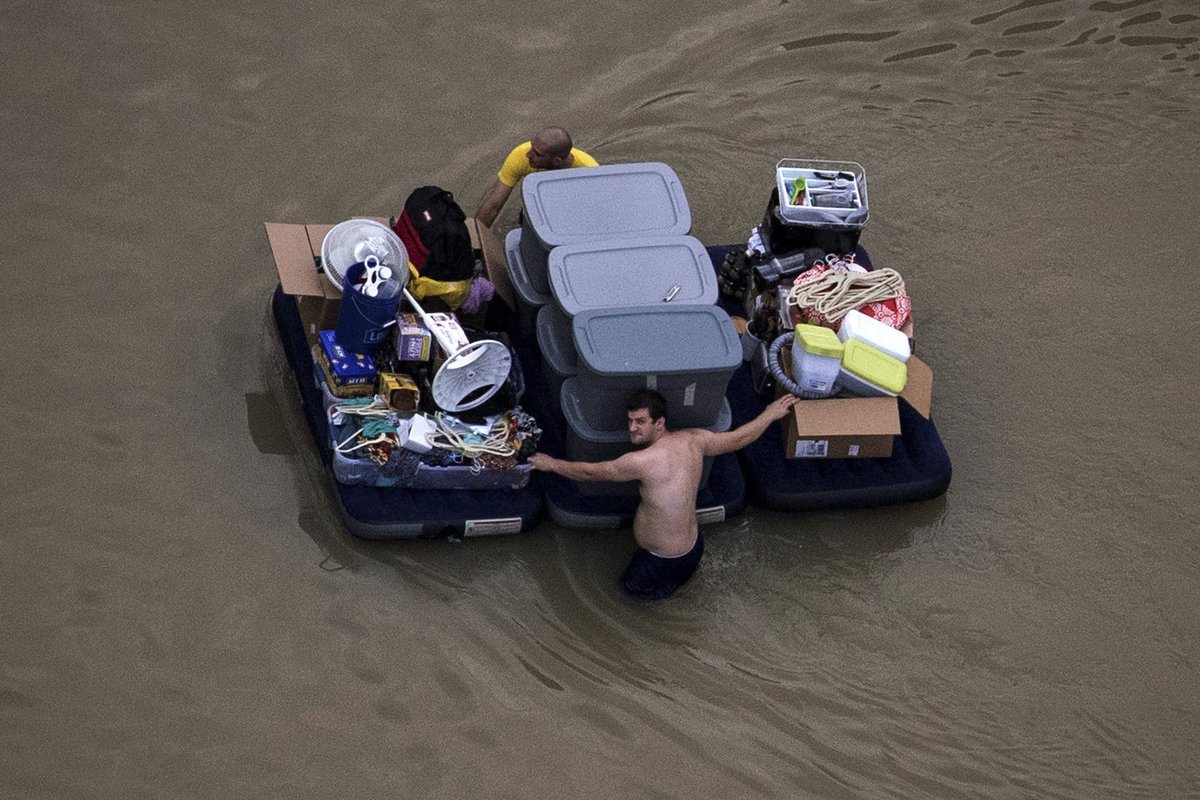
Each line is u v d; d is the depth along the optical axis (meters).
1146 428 28.45
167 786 21.33
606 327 23.81
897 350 25.89
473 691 23.14
